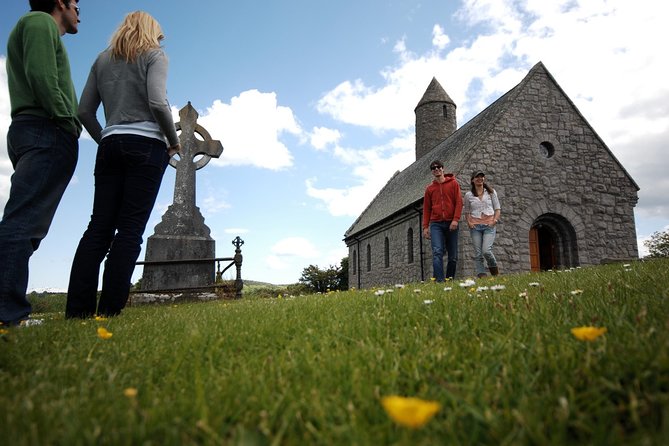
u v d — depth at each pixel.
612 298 2.64
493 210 8.71
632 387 1.26
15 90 3.72
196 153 11.61
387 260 23.36
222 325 2.84
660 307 2.13
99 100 4.38
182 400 1.33
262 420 1.19
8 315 3.39
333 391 1.45
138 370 1.78
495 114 18.58
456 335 2.15
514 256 16.23
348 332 2.31
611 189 17.75
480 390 1.32
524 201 16.80
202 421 1.12
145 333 2.73
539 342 1.77
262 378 1.51
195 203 11.38
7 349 2.09
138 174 4.05
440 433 1.10
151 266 10.34
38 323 3.50
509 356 1.62
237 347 2.21
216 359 1.96
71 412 1.22
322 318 2.84
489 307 2.83
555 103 18.08
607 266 6.52
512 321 2.28
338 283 42.31
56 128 3.75
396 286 5.31
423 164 26.09
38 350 2.20
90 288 4.04
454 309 2.79
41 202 3.67
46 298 16.89
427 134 31.80
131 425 1.13
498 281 5.32
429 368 1.63
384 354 1.80
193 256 10.91
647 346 1.45
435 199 8.35
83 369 1.76
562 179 17.38
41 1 3.84
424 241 18.39
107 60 4.15
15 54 3.71
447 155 21.42
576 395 1.25
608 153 18.06
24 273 3.53
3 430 1.09
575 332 1.43
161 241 10.69
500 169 16.81
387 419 1.20
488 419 1.11
